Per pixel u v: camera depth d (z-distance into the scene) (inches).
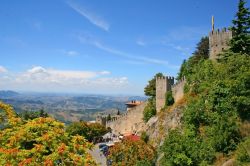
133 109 4060.0
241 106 1793.8
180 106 2546.8
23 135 876.6
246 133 1658.5
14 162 802.2
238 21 2389.3
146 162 2050.9
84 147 964.0
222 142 1644.9
